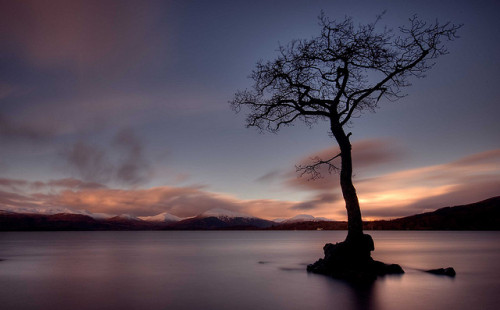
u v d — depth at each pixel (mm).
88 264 27812
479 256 33125
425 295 13094
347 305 11609
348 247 18938
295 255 36875
